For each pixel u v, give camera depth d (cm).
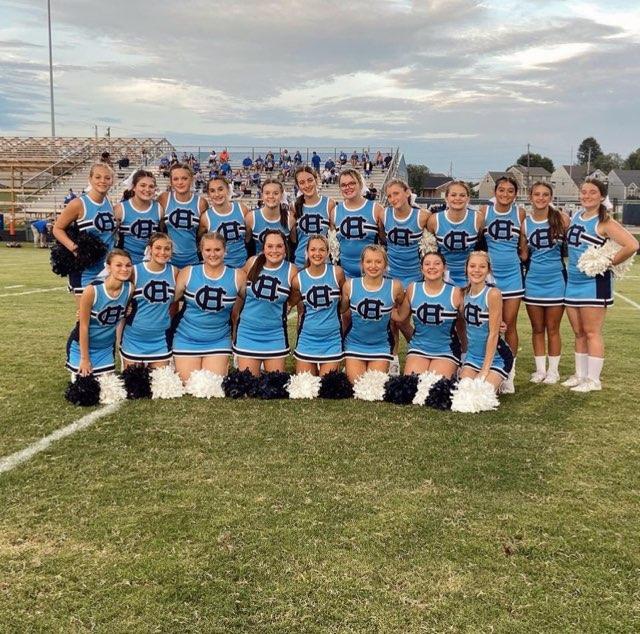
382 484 314
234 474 324
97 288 446
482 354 471
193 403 443
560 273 517
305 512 284
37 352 607
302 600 223
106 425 395
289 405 442
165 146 3234
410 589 230
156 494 301
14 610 216
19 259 1688
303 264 553
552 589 231
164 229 529
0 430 385
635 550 258
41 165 2894
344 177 518
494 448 366
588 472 334
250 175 3069
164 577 235
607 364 589
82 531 266
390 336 499
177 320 496
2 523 273
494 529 272
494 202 520
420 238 528
